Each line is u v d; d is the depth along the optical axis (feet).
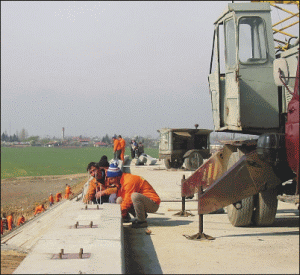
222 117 21.38
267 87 20.26
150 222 22.50
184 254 14.93
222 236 18.11
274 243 16.51
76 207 18.34
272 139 15.11
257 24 20.56
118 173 20.43
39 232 26.99
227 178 16.81
